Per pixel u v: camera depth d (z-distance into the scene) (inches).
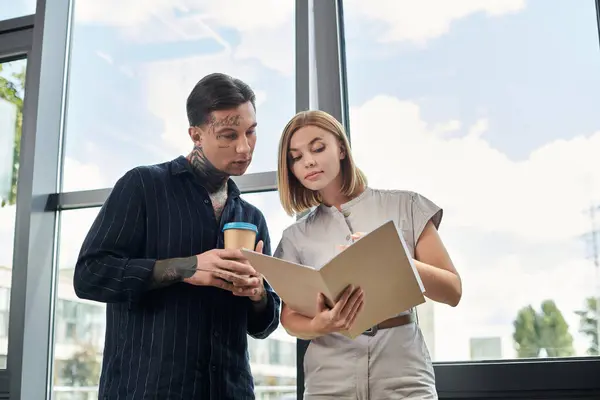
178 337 62.0
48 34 101.8
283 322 63.7
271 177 87.4
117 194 65.4
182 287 63.4
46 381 94.1
